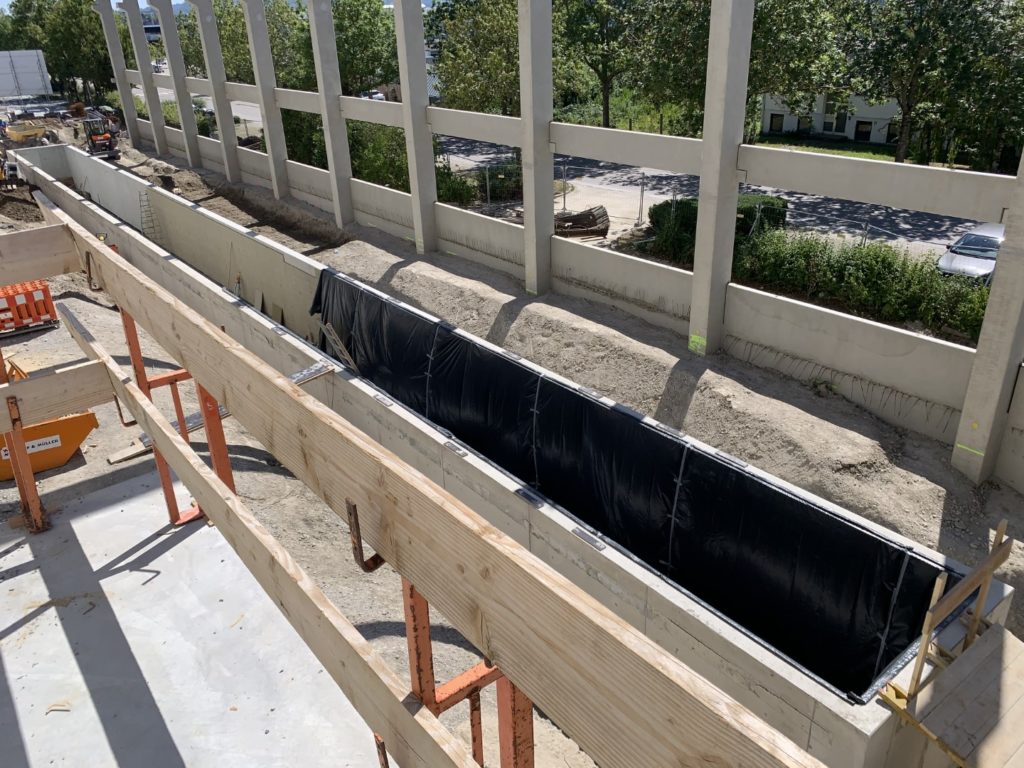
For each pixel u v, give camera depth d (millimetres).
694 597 8242
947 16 23891
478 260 19812
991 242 17156
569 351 15164
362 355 16031
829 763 6754
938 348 11156
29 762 7590
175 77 32750
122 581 9836
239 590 9680
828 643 8734
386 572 10281
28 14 69812
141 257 19672
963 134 27266
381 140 28562
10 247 8516
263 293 20031
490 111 29906
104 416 13602
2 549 10453
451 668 8695
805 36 22719
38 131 40344
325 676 8492
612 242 22250
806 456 11344
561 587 2416
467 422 13430
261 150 36344
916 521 10227
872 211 24203
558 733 8344
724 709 1965
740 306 13758
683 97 24312
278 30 42625
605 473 11094
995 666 4305
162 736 7836
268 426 4465
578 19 33531
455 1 36094
